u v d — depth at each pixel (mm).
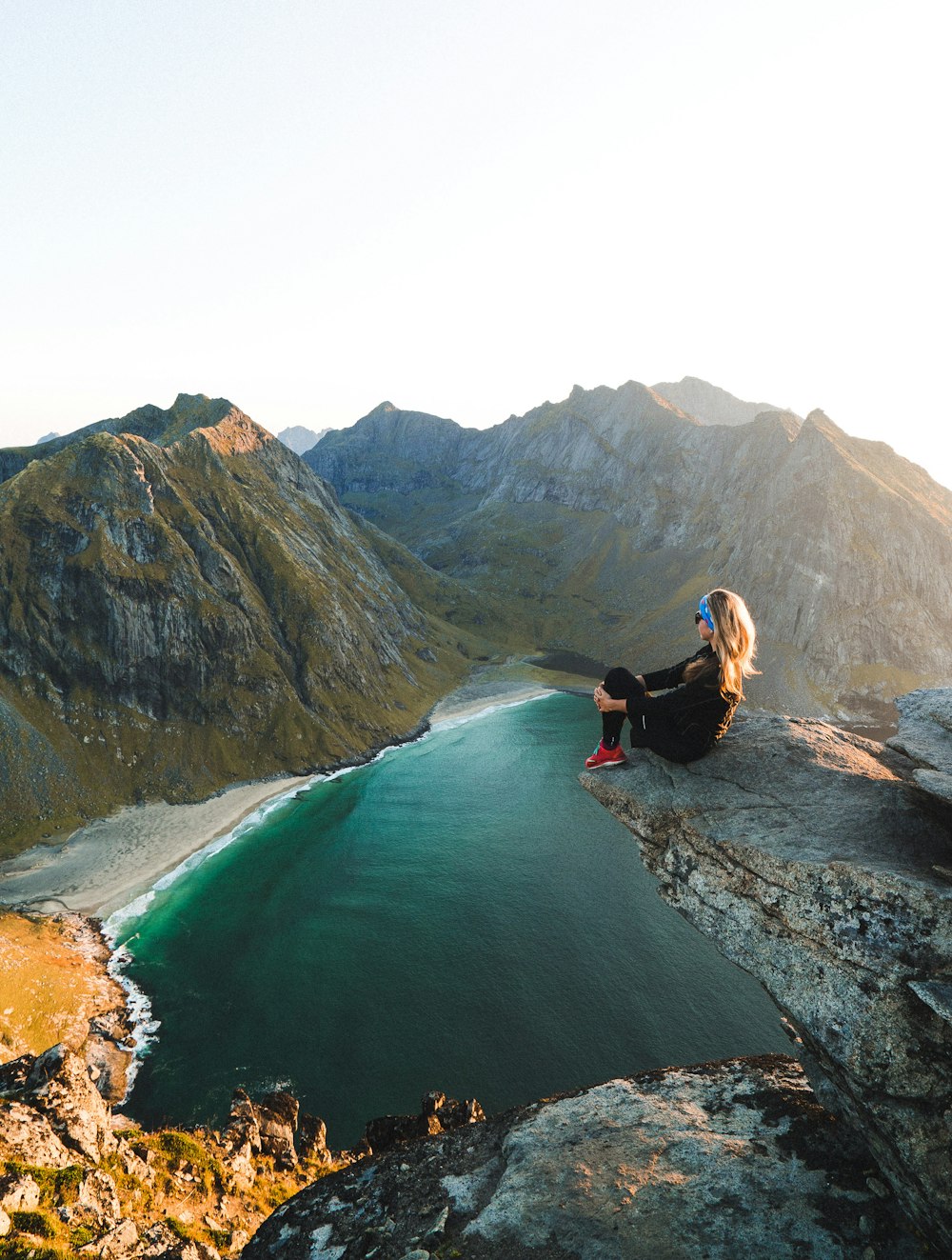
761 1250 7605
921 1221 7355
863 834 8328
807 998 8062
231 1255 14688
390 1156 10883
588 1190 8781
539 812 111750
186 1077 54281
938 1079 6930
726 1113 10016
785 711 189000
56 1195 13203
